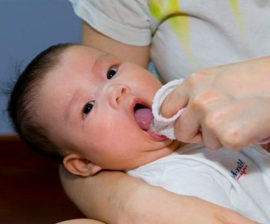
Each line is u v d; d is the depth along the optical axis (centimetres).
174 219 63
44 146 92
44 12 160
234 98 56
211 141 59
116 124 80
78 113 83
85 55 88
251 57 85
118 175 78
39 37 162
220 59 87
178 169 77
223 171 77
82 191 82
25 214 158
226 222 61
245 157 81
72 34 162
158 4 86
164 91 68
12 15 160
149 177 78
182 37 88
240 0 80
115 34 94
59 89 85
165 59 93
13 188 174
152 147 81
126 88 81
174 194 67
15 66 159
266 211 75
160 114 68
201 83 59
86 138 83
